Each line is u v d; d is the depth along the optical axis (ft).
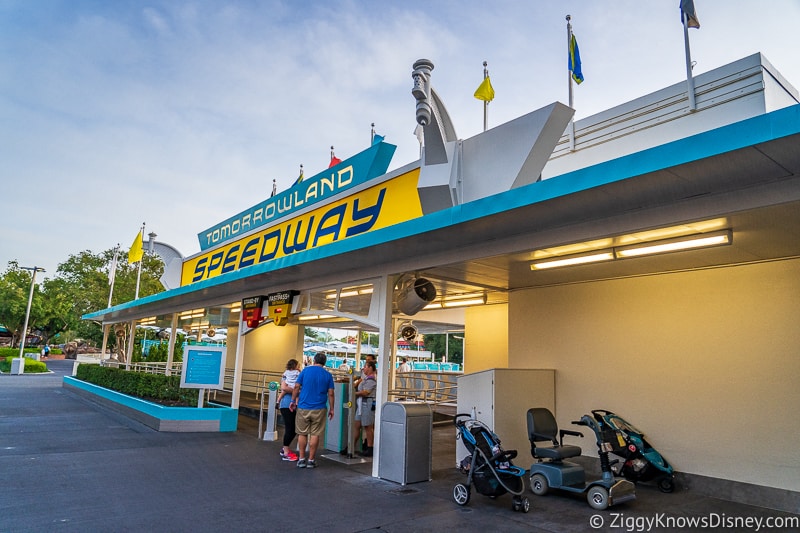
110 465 26.66
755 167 14.03
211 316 58.18
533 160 24.52
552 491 23.32
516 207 17.72
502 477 20.34
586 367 28.27
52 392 67.15
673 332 25.05
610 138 32.78
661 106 30.58
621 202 17.20
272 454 30.76
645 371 25.81
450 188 26.40
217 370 39.32
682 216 16.94
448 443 36.11
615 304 27.53
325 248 26.94
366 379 31.01
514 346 32.30
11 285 173.06
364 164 35.60
